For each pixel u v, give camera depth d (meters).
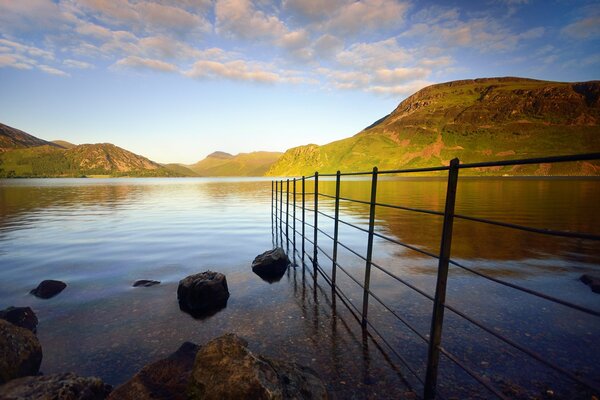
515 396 3.67
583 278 8.09
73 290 7.64
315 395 3.08
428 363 3.40
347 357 4.51
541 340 5.00
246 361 2.93
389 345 4.52
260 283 8.03
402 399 3.59
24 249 12.05
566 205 27.89
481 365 4.30
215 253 11.46
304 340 5.04
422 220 20.23
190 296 6.58
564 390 3.79
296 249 12.15
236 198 41.09
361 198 37.78
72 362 4.61
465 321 5.68
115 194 50.41
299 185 83.94
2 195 48.03
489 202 31.20
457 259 10.38
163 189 69.25
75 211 25.73
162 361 3.77
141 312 6.34
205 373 2.89
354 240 13.92
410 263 9.85
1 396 2.89
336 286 7.30
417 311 6.14
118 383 4.11
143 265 9.85
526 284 7.90
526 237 14.50
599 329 5.38
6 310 5.52
